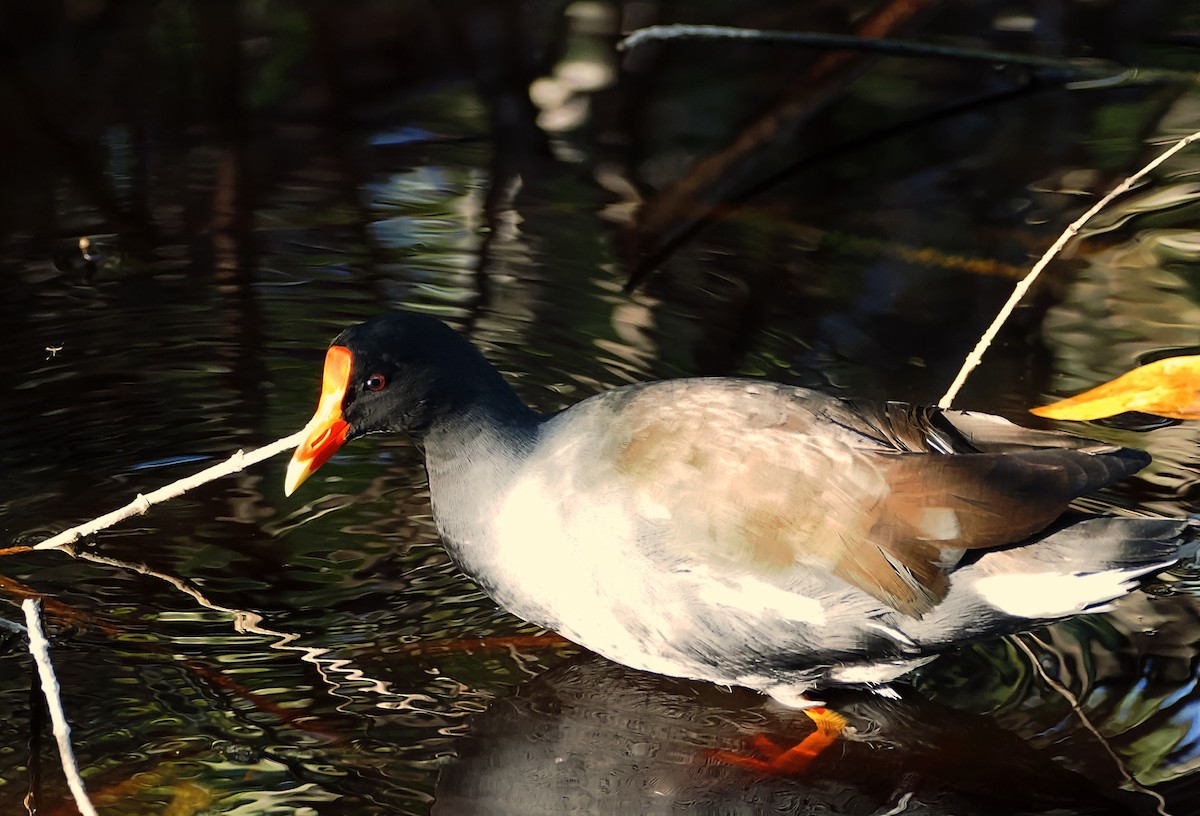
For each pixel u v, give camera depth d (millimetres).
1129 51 16469
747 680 8320
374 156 14461
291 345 11617
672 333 11656
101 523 8891
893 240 13000
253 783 7445
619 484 8023
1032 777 7621
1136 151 14359
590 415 8414
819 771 7789
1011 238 12953
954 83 15930
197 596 8953
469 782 7539
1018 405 10672
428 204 13625
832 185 13953
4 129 14531
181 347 11562
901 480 7758
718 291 12250
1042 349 11375
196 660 8383
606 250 12945
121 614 8742
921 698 8305
